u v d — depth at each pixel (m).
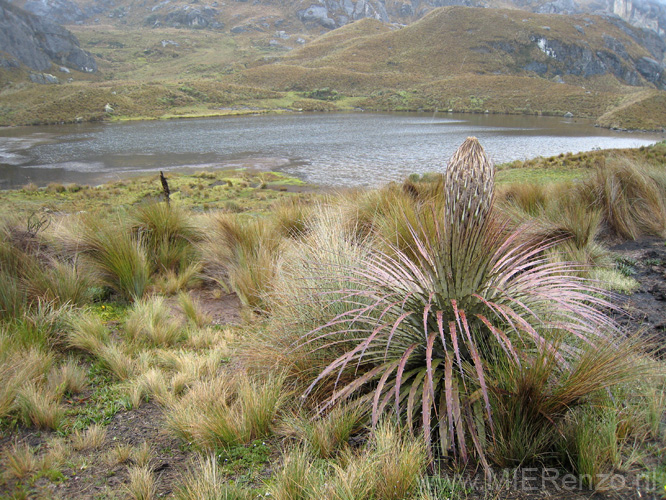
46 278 3.94
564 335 2.41
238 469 2.07
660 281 4.09
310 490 1.79
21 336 3.08
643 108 89.75
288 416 2.41
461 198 2.06
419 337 2.37
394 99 139.00
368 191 6.26
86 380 2.88
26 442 2.24
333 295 2.87
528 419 2.09
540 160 29.31
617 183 5.99
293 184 28.39
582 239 4.67
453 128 76.31
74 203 21.22
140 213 5.74
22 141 63.84
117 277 4.56
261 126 81.81
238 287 4.58
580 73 195.38
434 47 185.12
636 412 2.16
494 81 147.75
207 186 27.75
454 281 2.21
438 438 2.18
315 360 2.72
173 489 1.94
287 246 4.89
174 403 2.55
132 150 51.88
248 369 2.88
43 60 186.62
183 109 120.88
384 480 1.84
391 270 2.60
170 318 3.96
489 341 2.34
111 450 2.20
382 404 2.07
